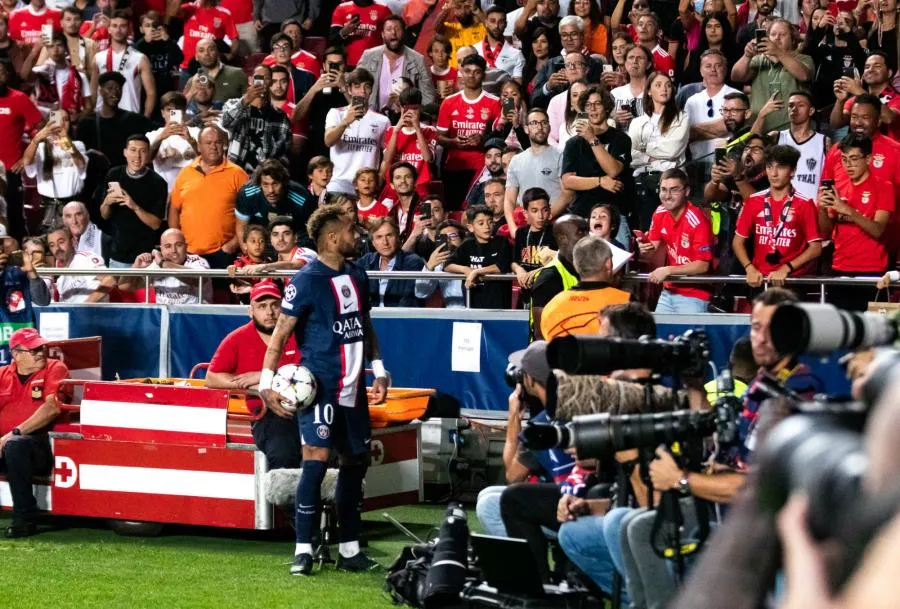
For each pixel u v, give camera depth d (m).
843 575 1.33
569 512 7.82
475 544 8.16
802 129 15.11
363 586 9.91
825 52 17.14
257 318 11.48
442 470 12.94
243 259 14.99
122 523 11.81
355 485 10.41
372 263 14.66
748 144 14.70
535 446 6.56
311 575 10.26
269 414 11.12
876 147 14.16
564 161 14.70
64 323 14.81
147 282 14.91
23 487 11.74
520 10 21.05
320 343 10.21
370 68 19.81
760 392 5.34
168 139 17.98
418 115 17.78
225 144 16.47
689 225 13.09
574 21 18.31
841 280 12.55
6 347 13.12
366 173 16.52
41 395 11.97
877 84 16.23
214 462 11.30
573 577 8.43
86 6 23.34
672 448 6.54
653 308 13.73
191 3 22.98
